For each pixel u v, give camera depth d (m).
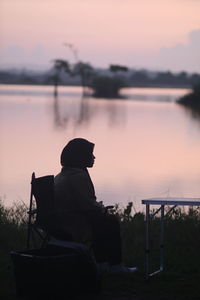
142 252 13.88
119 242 12.32
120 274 12.32
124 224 15.68
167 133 53.06
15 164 32.81
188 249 14.09
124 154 37.84
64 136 49.31
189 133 53.03
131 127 59.06
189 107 98.50
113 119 69.38
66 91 181.62
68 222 11.91
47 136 49.19
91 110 86.75
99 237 12.16
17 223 16.11
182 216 16.28
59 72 167.12
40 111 82.81
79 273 11.20
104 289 11.66
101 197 23.50
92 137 48.88
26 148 40.47
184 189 25.52
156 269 12.85
